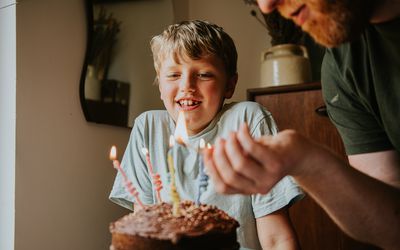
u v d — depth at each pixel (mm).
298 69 1675
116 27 1508
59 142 1325
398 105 781
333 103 932
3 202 1217
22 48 1233
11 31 1227
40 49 1283
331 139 1455
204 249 658
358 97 861
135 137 1200
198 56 1073
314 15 636
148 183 1143
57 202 1314
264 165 536
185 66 1080
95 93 1427
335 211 682
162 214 725
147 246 650
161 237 643
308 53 1995
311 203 1478
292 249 965
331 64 902
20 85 1223
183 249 644
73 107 1376
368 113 876
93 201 1438
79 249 1380
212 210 756
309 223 1478
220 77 1105
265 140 581
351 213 682
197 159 1070
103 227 1475
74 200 1370
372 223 694
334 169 619
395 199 700
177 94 1092
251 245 1004
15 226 1188
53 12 1325
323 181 626
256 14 2109
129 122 1551
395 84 775
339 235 1437
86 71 1401
